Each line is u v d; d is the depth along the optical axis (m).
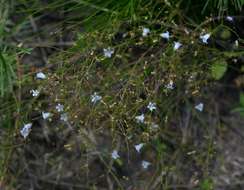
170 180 0.82
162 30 0.72
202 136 0.82
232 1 0.72
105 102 0.69
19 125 0.73
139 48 0.75
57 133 0.82
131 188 0.82
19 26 0.78
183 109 0.82
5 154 0.75
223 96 0.84
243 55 0.78
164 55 0.69
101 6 0.74
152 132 0.71
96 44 0.70
